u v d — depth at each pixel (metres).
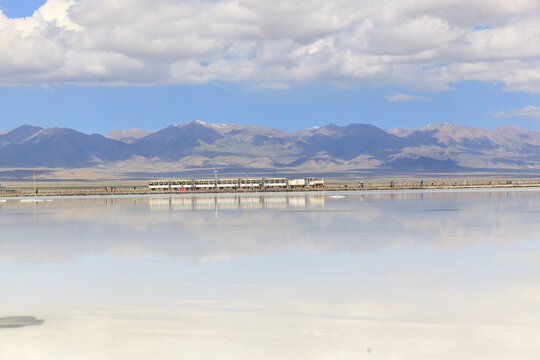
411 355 17.44
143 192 155.50
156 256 37.56
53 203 113.06
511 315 21.78
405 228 53.41
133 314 22.44
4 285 28.41
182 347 18.31
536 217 63.81
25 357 17.56
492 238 45.25
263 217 68.06
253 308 23.28
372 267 32.56
